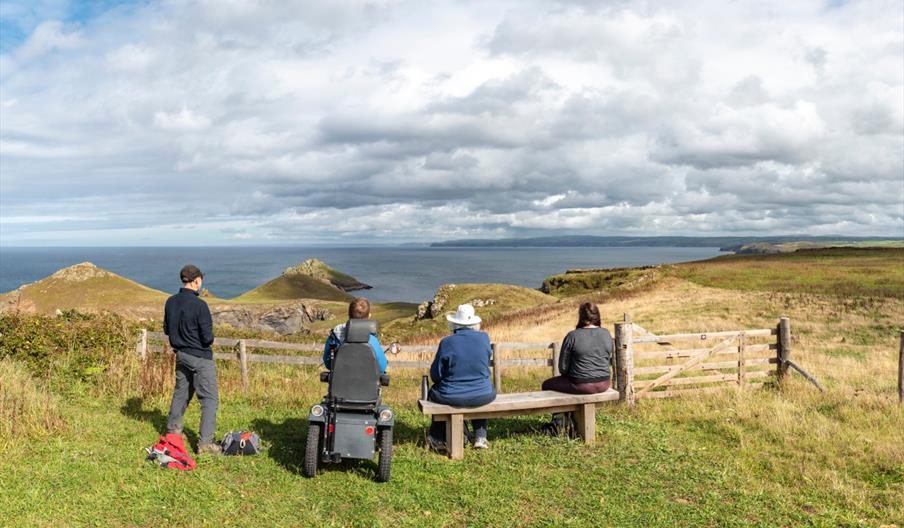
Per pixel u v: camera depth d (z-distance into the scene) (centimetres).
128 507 552
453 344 726
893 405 984
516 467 701
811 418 915
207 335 703
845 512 578
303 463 688
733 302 2988
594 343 795
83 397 966
